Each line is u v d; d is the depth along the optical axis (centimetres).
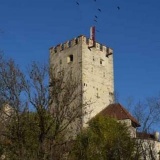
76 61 8206
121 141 4100
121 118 6850
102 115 6944
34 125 2566
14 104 2547
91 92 7994
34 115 2591
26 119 2561
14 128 2545
